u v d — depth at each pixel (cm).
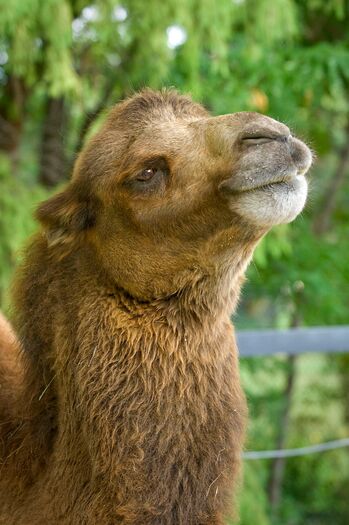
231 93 978
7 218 830
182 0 850
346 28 1149
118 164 388
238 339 617
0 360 427
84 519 363
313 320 1127
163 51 862
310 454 1273
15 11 777
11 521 386
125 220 382
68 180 476
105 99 875
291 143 359
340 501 1272
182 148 377
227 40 1007
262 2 928
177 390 370
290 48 1041
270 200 354
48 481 379
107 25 837
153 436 363
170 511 362
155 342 374
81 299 382
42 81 877
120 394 366
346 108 1211
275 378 1288
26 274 403
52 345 388
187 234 375
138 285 379
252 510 904
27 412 393
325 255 1099
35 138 1076
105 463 361
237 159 360
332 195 1263
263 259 913
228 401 382
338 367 1292
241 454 391
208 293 380
